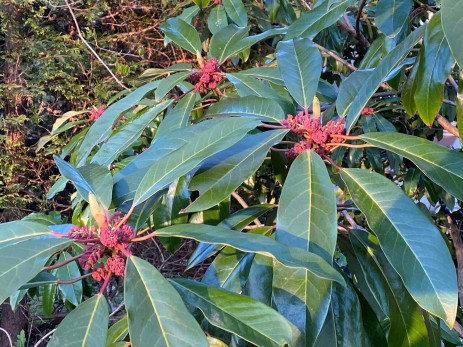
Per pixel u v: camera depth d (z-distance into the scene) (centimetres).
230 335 83
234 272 85
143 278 60
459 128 73
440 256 64
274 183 222
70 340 57
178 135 86
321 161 74
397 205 70
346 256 86
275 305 64
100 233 66
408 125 212
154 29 295
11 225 69
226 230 65
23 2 257
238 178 75
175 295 58
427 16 151
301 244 65
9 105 272
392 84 113
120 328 77
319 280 65
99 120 103
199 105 117
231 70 267
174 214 99
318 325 62
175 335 55
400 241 66
